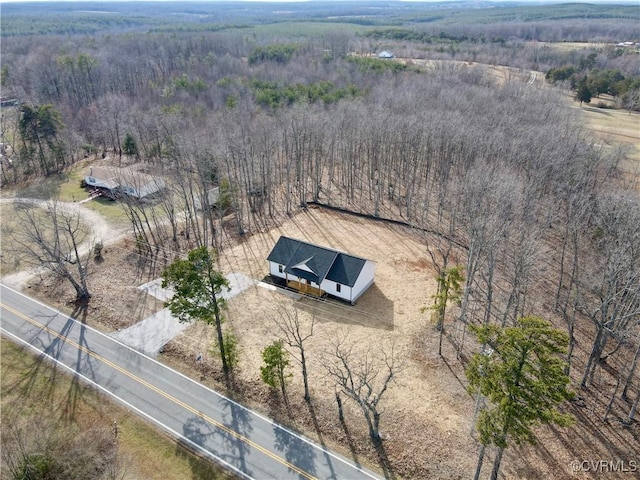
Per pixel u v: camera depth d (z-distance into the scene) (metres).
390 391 37.44
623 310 39.47
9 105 121.50
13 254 59.34
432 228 65.75
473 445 32.59
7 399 37.56
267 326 45.53
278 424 34.81
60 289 52.44
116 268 56.72
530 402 22.88
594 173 62.31
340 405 34.25
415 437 33.34
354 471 31.11
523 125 73.75
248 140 76.00
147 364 40.97
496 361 26.34
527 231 46.19
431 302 49.09
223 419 35.31
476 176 52.66
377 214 70.38
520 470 30.83
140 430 34.44
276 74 130.88
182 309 37.88
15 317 47.78
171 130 82.75
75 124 106.56
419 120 76.44
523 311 44.50
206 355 41.72
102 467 29.83
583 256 51.19
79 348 43.09
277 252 53.50
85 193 79.62
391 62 138.50
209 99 112.69
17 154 91.31
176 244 62.72
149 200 67.56
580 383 37.69
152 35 189.88
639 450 32.09
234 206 69.56
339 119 80.75
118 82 135.00
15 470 27.73
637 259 38.03
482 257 48.50
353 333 44.38
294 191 80.94
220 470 31.33
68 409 36.41
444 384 38.12
